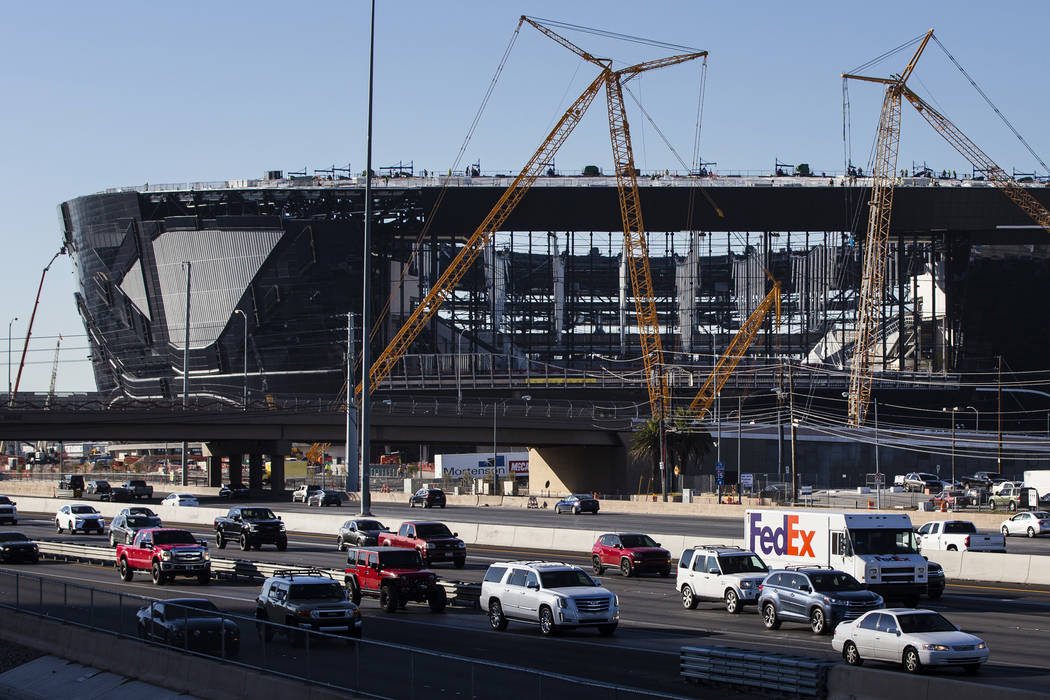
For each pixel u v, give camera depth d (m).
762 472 197.38
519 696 24.83
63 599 42.25
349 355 130.12
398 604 50.06
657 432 179.00
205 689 33.00
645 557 65.19
